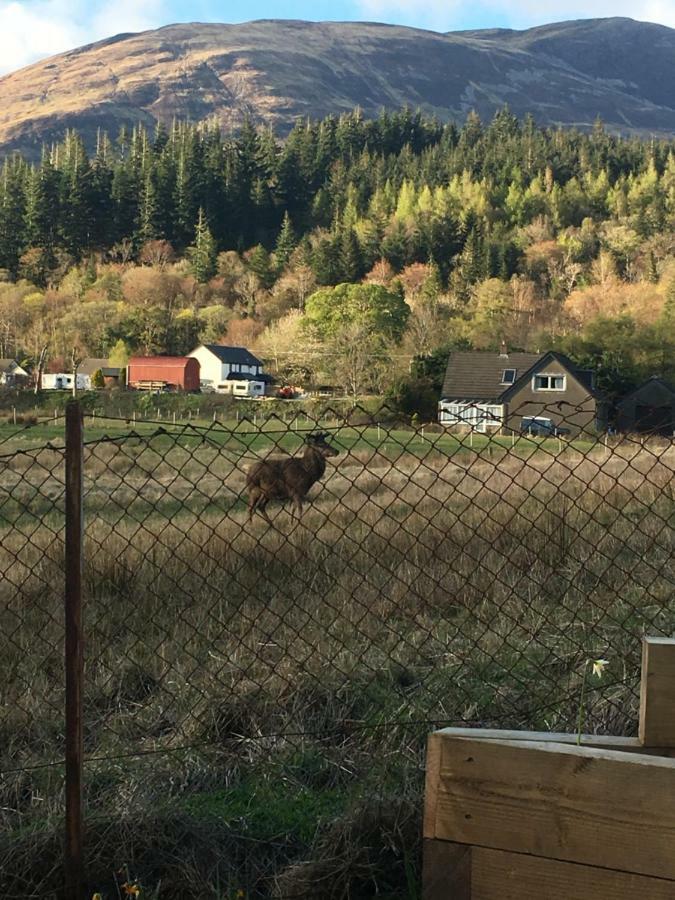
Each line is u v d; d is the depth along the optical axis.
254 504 13.35
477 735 2.99
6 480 17.88
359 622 6.12
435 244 149.88
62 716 5.34
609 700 5.19
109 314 118.75
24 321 123.44
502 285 125.06
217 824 4.05
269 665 5.68
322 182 184.62
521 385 62.38
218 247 158.00
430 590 7.13
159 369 93.00
